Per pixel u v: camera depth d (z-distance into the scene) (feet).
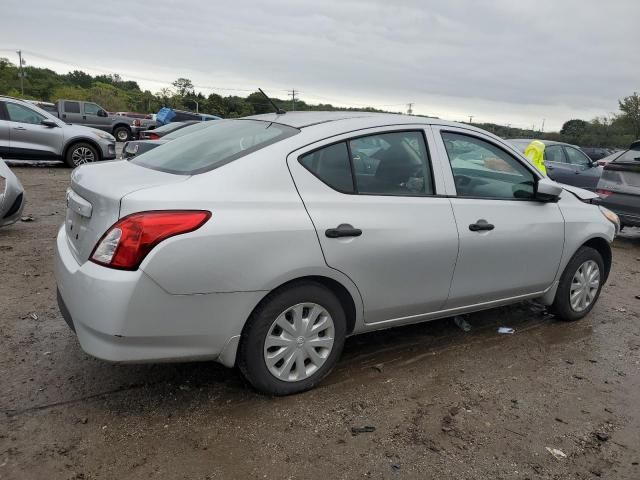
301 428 9.61
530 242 13.50
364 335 13.89
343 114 12.05
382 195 11.05
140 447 8.79
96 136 44.14
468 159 12.78
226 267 9.03
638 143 28.81
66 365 11.19
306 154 10.28
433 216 11.62
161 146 12.51
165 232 8.58
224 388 10.73
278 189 9.78
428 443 9.45
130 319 8.54
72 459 8.39
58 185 35.06
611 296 19.01
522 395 11.38
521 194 13.78
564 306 15.29
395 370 12.10
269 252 9.40
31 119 41.42
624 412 11.00
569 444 9.75
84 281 8.75
